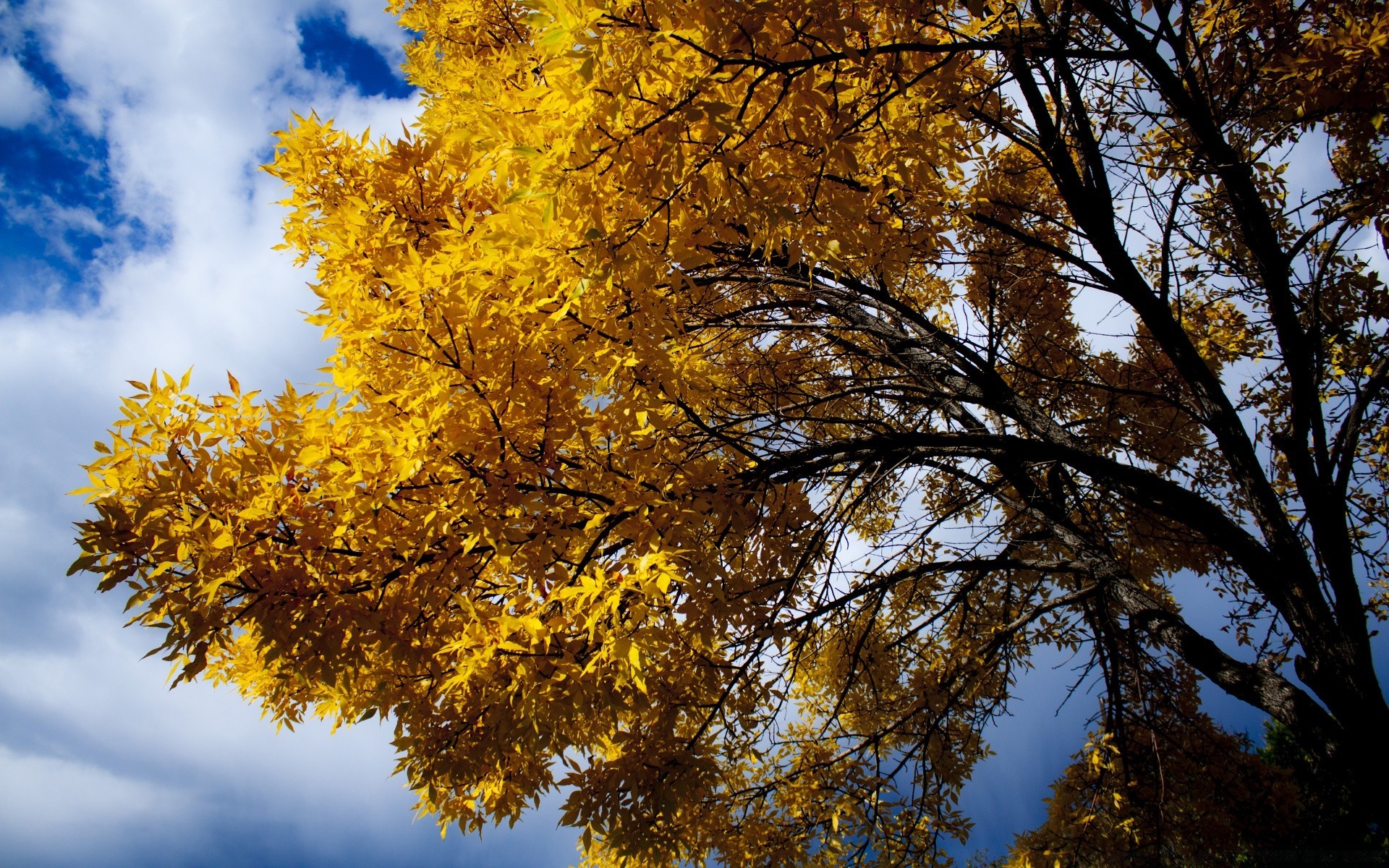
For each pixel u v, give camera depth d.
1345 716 3.13
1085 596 4.58
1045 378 4.55
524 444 2.51
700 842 4.45
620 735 3.49
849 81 2.26
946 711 4.87
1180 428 5.07
